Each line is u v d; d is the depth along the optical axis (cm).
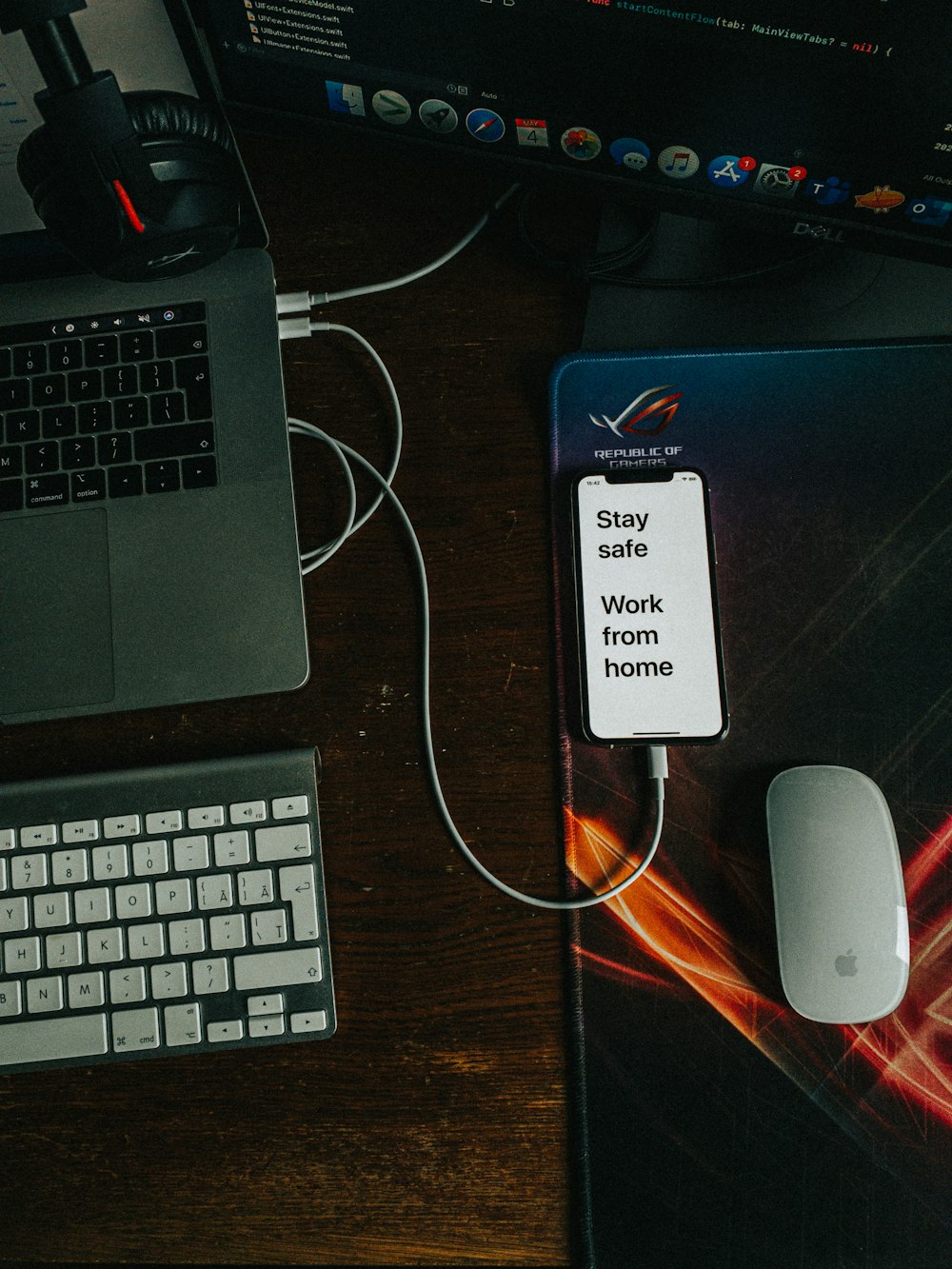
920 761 56
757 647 58
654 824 55
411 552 60
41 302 58
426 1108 53
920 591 58
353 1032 53
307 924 52
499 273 64
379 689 58
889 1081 52
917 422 60
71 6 43
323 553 58
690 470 59
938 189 52
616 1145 51
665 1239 50
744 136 53
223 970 52
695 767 56
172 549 56
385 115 58
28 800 54
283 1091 53
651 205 59
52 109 45
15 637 56
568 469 60
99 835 53
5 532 56
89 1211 52
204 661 56
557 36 50
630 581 58
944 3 43
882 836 52
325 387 62
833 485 60
